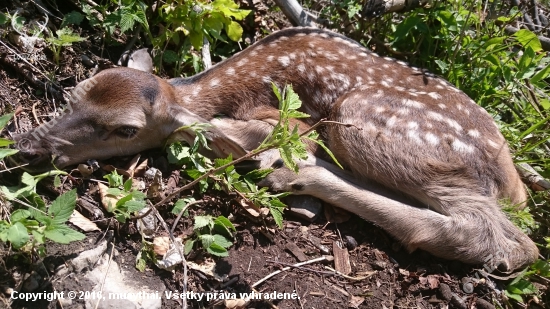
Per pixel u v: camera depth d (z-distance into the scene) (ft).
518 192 3.01
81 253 2.58
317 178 2.93
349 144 2.99
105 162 2.96
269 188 2.97
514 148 3.36
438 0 3.48
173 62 3.41
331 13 3.71
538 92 3.63
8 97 2.99
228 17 3.36
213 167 2.91
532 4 4.06
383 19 3.68
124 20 3.16
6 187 2.63
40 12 3.27
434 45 3.59
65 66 3.16
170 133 2.99
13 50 3.08
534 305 2.92
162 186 2.89
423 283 2.81
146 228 2.72
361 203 2.91
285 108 2.59
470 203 2.89
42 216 2.45
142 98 2.92
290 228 2.89
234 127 3.16
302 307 2.68
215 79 3.20
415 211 2.89
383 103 3.02
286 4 3.67
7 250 2.51
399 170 2.94
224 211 2.87
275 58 3.24
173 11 3.29
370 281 2.81
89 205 2.75
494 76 3.50
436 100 3.07
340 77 3.18
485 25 3.69
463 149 2.94
